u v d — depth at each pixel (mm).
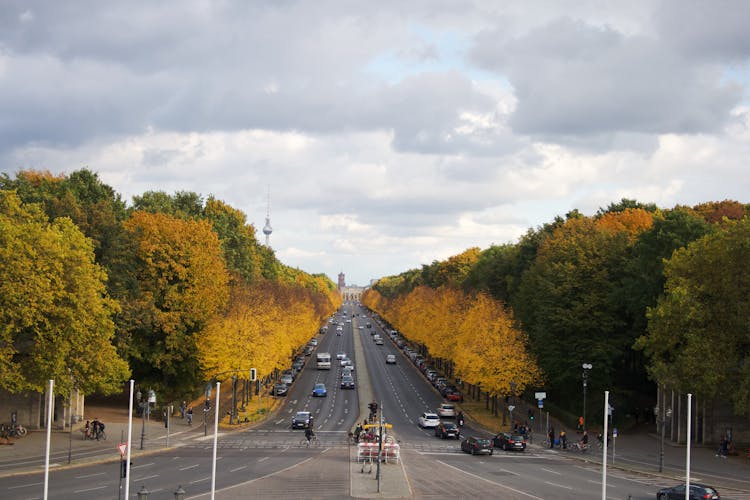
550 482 57594
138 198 133125
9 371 64438
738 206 121938
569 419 99688
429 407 115875
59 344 67000
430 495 50344
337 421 100000
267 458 67375
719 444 80750
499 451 79688
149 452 70250
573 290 100000
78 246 71312
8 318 64438
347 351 198375
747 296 71938
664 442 84188
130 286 90312
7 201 70125
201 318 97625
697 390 71125
